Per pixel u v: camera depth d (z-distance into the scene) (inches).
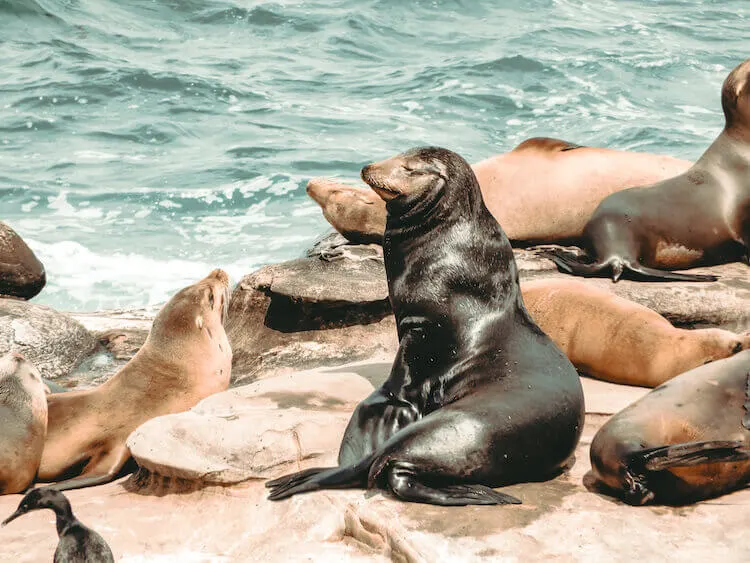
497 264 612.1
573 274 946.7
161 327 781.9
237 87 2423.7
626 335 757.9
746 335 726.5
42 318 1045.2
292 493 568.1
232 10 3073.3
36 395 729.6
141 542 567.2
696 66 2605.8
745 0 3454.7
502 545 495.8
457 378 595.2
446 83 2468.0
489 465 547.5
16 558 552.4
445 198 607.8
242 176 1844.2
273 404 700.7
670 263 958.4
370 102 2342.5
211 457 616.1
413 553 497.0
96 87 2370.8
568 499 545.3
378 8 3169.3
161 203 1720.0
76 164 1914.4
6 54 2623.0
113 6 3063.5
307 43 2861.7
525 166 1063.6
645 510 529.7
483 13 3198.8
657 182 1004.6
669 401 552.1
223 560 537.6
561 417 562.9
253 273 1021.2
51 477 735.1
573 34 2935.5
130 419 751.1
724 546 491.5
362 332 940.6
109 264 1465.3
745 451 505.7
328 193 1098.1
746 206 946.7
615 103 2319.1
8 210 1684.3
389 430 597.0
